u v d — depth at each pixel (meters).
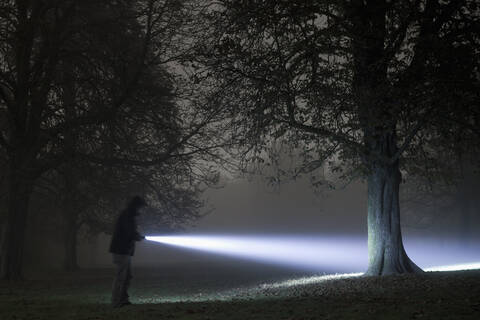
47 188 27.14
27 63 23.73
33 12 23.42
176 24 23.34
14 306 11.98
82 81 23.39
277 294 13.98
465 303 9.58
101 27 23.95
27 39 23.25
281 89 16.31
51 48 23.27
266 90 16.47
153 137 26.31
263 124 16.86
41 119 23.78
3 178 24.86
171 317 8.97
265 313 9.22
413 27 16.52
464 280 13.72
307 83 16.12
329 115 16.41
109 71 24.73
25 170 23.11
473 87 15.04
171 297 15.17
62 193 26.94
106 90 24.05
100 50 24.02
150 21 23.30
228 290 17.56
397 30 15.97
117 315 9.52
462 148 18.62
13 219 24.00
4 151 25.06
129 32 24.92
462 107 15.24
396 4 16.38
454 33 15.77
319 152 17.75
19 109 23.50
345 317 8.50
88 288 18.84
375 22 16.86
